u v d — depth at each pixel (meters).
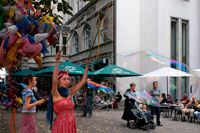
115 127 7.12
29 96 3.49
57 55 2.67
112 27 14.62
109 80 13.43
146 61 6.53
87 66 3.04
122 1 14.77
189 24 15.80
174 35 15.48
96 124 7.62
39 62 2.31
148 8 14.89
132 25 15.05
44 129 6.44
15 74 14.31
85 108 9.68
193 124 8.08
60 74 2.87
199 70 10.88
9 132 5.80
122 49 14.55
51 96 2.84
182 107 8.93
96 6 16.39
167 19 14.70
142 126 6.90
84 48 19.39
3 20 1.95
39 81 21.98
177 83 13.53
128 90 6.74
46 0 4.27
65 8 6.44
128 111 7.05
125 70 10.93
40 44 2.08
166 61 6.36
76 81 18.77
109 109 12.59
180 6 15.37
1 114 9.63
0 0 1.97
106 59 15.31
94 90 10.50
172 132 6.50
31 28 2.04
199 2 16.28
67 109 2.79
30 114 3.56
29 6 2.14
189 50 15.77
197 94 14.91
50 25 2.12
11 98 2.82
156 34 14.23
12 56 1.97
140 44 15.16
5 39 1.94
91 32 17.42
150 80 8.09
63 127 2.71
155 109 7.71
